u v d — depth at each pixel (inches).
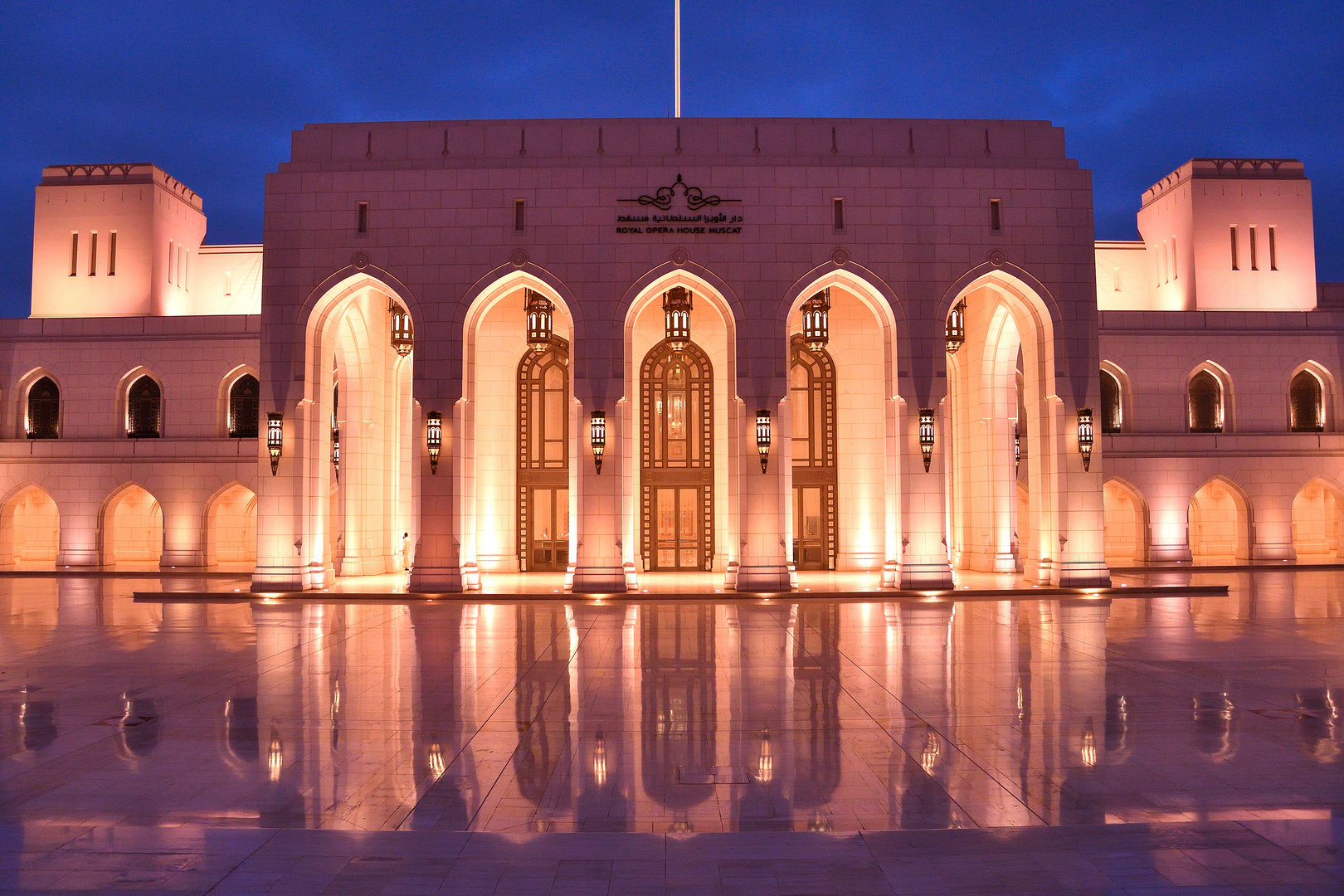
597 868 305.6
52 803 382.0
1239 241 1710.1
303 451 1166.3
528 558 1459.2
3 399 1560.0
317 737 485.4
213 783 408.2
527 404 1476.4
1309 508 1706.4
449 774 421.4
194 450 1520.7
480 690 598.9
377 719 521.7
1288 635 813.2
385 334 1448.1
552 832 344.8
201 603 1103.0
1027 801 382.3
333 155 1192.8
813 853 318.7
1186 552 1530.5
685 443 1465.3
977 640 796.6
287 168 1188.5
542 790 398.9
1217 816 362.0
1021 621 922.1
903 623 909.8
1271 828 342.3
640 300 1188.5
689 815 367.6
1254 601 1083.9
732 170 1171.9
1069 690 592.1
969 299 1425.9
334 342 1341.0
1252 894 279.9
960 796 389.1
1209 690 590.6
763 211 1169.4
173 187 1744.6
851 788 399.2
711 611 1015.6
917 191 1174.3
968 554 1437.0
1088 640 795.4
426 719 521.7
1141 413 1558.8
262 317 1170.6
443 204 1170.6
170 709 546.0
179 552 1517.0
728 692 591.8
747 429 1157.1
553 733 490.9
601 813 369.7
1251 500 1544.0
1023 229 1177.4
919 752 453.7
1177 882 290.0
